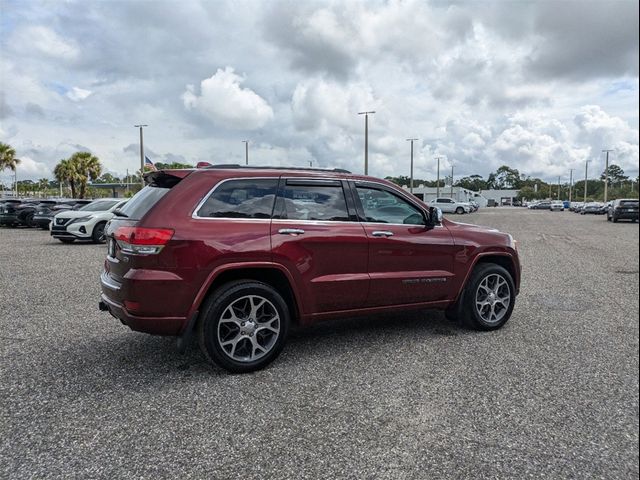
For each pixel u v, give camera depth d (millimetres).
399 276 4434
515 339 4672
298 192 4102
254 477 2410
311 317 4086
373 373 3775
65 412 3109
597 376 3707
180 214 3596
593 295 6816
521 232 20250
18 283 7688
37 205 23484
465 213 48906
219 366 3691
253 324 3797
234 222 3750
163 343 4539
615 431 2857
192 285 3545
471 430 2875
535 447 2684
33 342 4566
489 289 4988
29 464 2516
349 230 4195
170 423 2967
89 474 2430
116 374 3754
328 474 2436
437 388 3482
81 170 50344
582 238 17109
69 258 10906
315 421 2992
